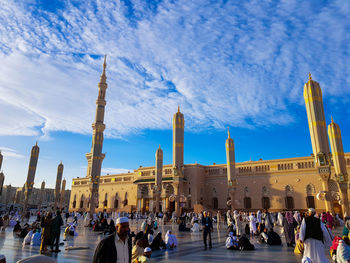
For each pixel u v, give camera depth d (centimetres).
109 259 414
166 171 6325
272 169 5309
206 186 6094
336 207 4556
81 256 1170
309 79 3072
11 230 2553
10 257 1121
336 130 3738
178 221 3634
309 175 4906
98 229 2481
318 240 757
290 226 1533
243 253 1281
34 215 6297
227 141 4822
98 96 5538
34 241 1485
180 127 3997
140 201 6488
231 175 4638
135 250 1031
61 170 6950
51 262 323
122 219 452
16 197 10512
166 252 1323
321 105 2969
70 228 1997
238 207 5503
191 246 1546
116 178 7519
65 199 12306
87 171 8294
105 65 5853
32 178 4775
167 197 6050
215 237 2048
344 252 898
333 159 3678
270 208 5150
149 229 1592
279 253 1273
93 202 3997
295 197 4959
